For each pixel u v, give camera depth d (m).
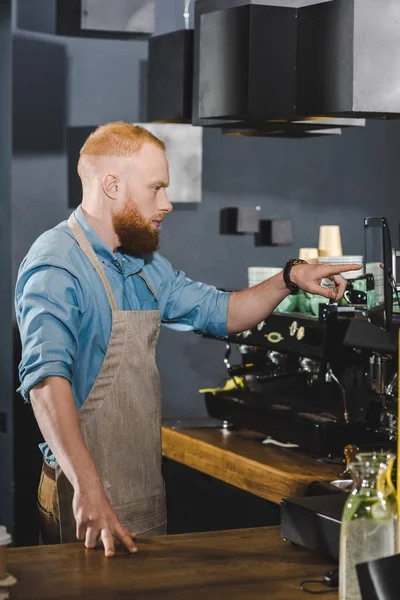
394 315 3.07
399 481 1.95
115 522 2.29
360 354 3.88
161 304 3.17
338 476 3.64
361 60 3.07
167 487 4.74
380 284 3.03
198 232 5.56
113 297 2.89
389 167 6.06
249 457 4.02
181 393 5.56
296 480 3.63
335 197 5.91
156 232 2.97
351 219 5.97
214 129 5.57
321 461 3.90
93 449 2.88
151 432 2.98
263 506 4.00
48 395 2.54
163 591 1.95
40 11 5.18
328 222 5.91
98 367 2.89
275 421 4.09
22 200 5.20
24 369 2.61
